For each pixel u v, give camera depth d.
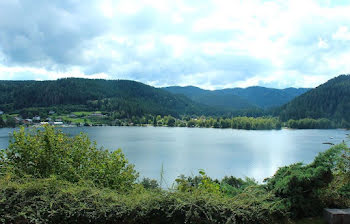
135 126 182.38
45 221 3.54
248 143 92.69
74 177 5.42
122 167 6.39
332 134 107.44
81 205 3.62
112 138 101.50
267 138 108.00
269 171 50.59
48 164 5.67
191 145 86.81
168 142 94.69
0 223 3.57
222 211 3.54
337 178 4.40
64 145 6.07
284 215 3.73
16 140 5.72
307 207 4.01
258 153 71.31
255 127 156.75
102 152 6.71
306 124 144.38
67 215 3.58
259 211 3.60
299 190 3.99
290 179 4.07
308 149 74.94
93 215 3.58
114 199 3.75
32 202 3.67
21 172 5.06
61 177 5.27
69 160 5.77
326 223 3.91
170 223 3.55
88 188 3.96
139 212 3.59
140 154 67.81
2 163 5.50
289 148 78.19
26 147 5.66
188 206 3.54
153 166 52.09
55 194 3.75
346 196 4.29
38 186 3.80
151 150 74.75
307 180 4.05
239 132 140.12
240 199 3.77
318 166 4.20
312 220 3.97
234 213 3.53
